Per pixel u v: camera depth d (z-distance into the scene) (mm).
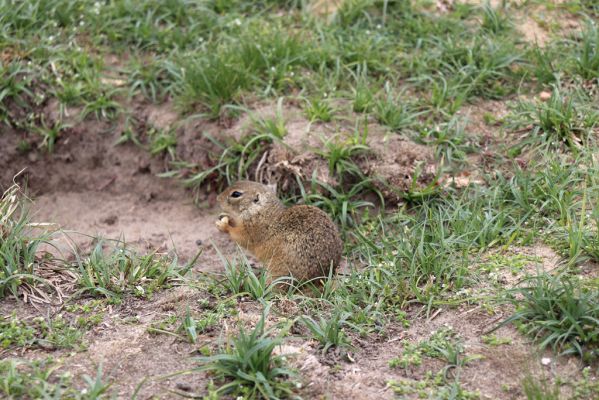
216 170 12398
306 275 9820
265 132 11922
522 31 13984
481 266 9305
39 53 13398
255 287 9102
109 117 13141
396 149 11664
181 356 7953
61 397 7191
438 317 8617
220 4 14711
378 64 13156
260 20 14258
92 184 13156
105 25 14039
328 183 11461
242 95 12625
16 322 8336
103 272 9219
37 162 13234
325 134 11938
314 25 14203
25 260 9234
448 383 7590
